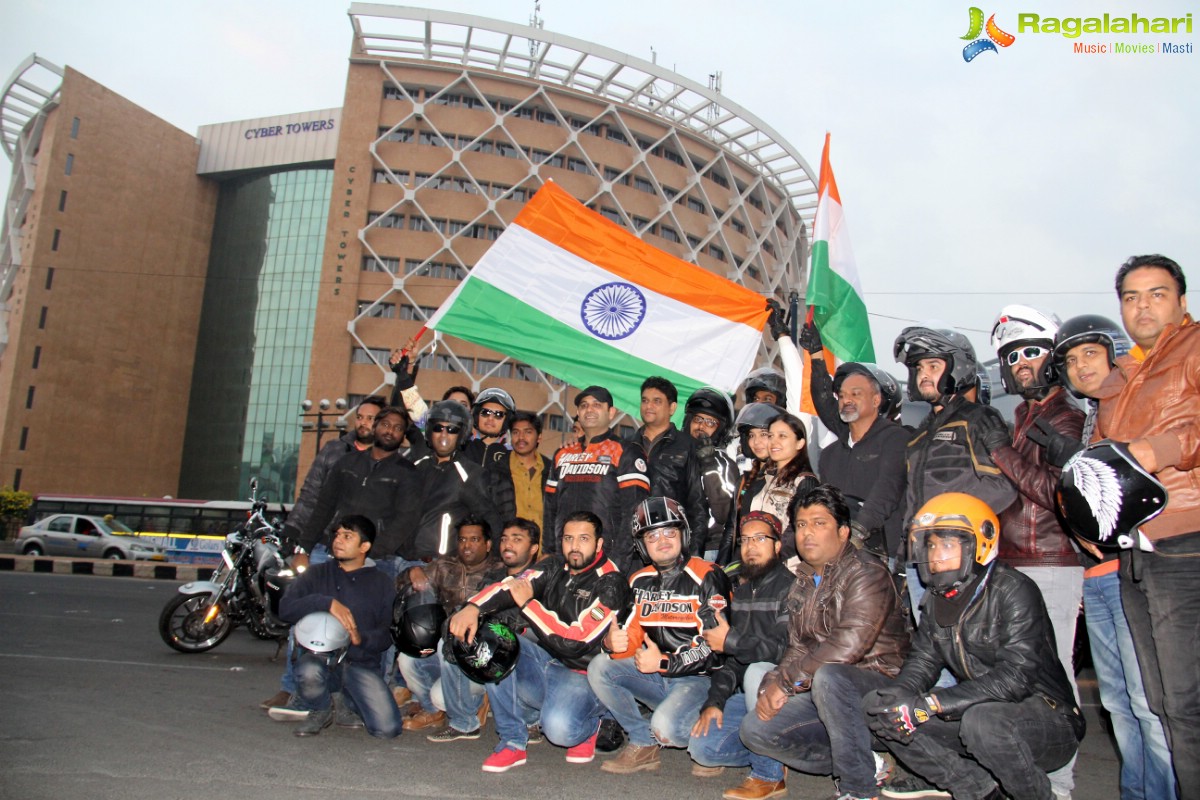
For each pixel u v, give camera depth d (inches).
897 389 209.5
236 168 2309.3
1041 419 153.1
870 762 144.6
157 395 2215.8
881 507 174.7
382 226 1769.2
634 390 298.4
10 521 1745.8
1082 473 120.0
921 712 131.0
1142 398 127.7
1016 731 128.6
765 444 196.4
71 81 2055.9
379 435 234.1
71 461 2031.3
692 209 2059.5
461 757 176.4
